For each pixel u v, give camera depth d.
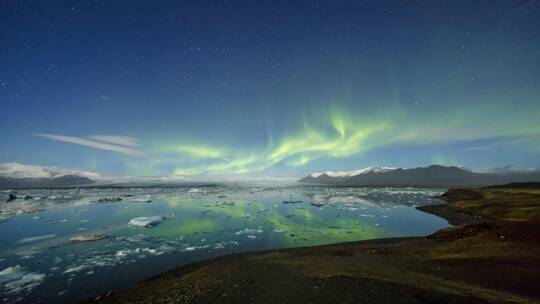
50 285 14.73
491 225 22.31
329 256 17.75
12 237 27.47
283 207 53.62
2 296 13.35
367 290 10.55
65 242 25.11
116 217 41.06
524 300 10.14
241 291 10.91
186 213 45.00
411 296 10.02
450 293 10.30
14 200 71.31
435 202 62.66
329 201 67.06
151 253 21.22
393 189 140.50
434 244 20.73
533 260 15.47
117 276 16.11
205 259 19.50
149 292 12.12
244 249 22.45
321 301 9.72
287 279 12.05
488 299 9.88
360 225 33.72
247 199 74.25
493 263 15.23
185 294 11.16
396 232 29.69
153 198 78.00
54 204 60.16
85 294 13.52
